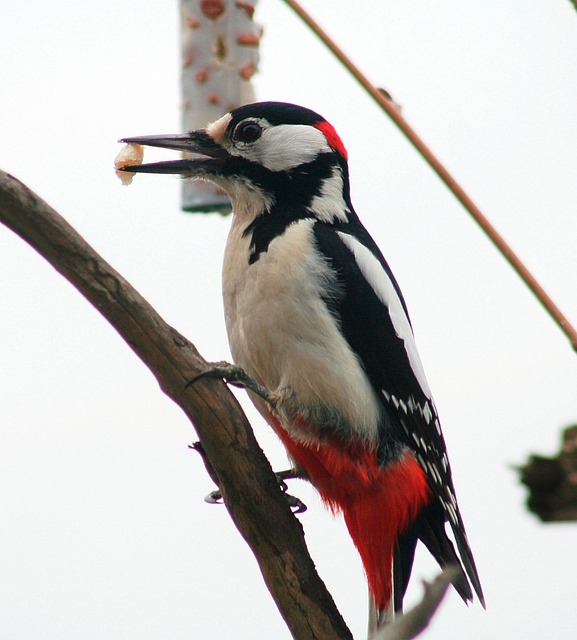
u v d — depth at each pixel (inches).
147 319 280.8
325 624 310.2
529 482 212.5
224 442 297.3
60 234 265.7
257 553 310.8
